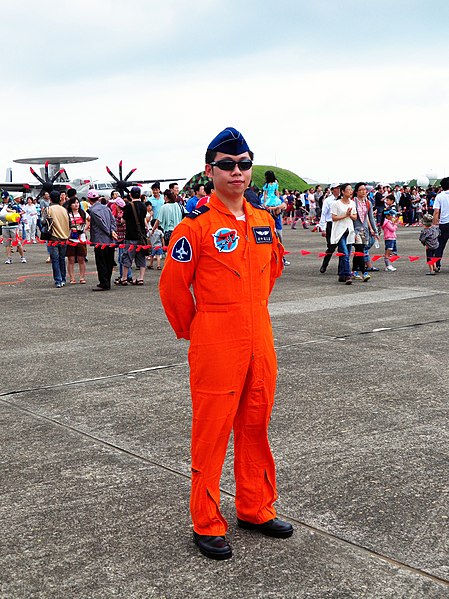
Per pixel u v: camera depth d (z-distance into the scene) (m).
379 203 26.44
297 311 10.15
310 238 26.86
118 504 4.07
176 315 3.62
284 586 3.21
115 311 10.75
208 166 3.55
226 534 3.71
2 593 3.20
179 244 3.48
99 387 6.50
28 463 4.72
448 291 11.79
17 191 59.19
